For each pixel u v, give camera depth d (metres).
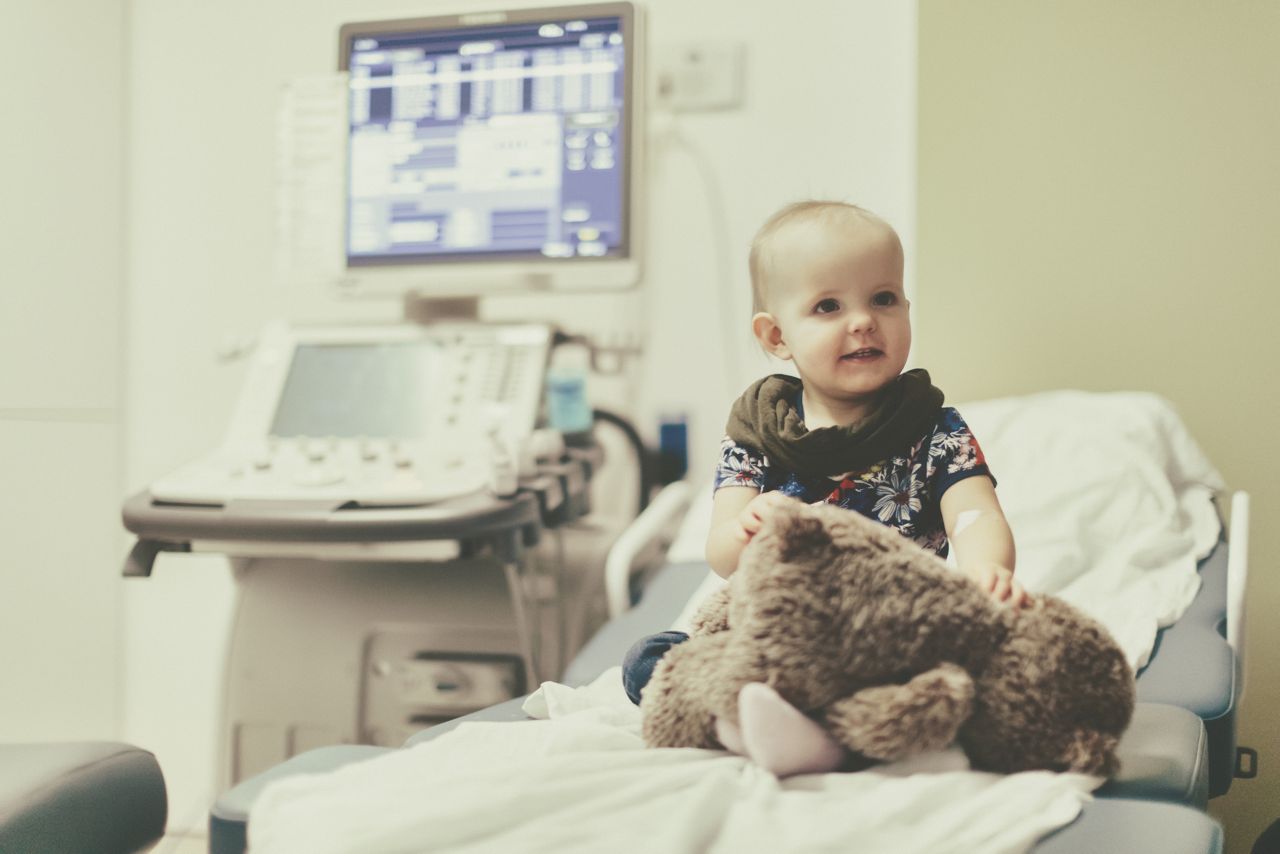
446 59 1.91
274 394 1.88
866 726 0.70
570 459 1.84
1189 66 1.81
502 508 1.51
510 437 1.74
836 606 0.72
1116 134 1.84
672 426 2.04
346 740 1.90
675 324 2.06
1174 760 0.82
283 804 0.71
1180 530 1.48
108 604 2.21
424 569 1.90
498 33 1.89
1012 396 1.90
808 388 0.95
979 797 0.69
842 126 1.99
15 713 1.94
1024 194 1.88
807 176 2.00
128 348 2.27
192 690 2.26
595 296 2.09
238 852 0.76
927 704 0.70
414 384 1.86
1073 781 0.73
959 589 0.75
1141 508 1.47
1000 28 1.87
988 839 0.65
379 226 1.93
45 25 2.03
